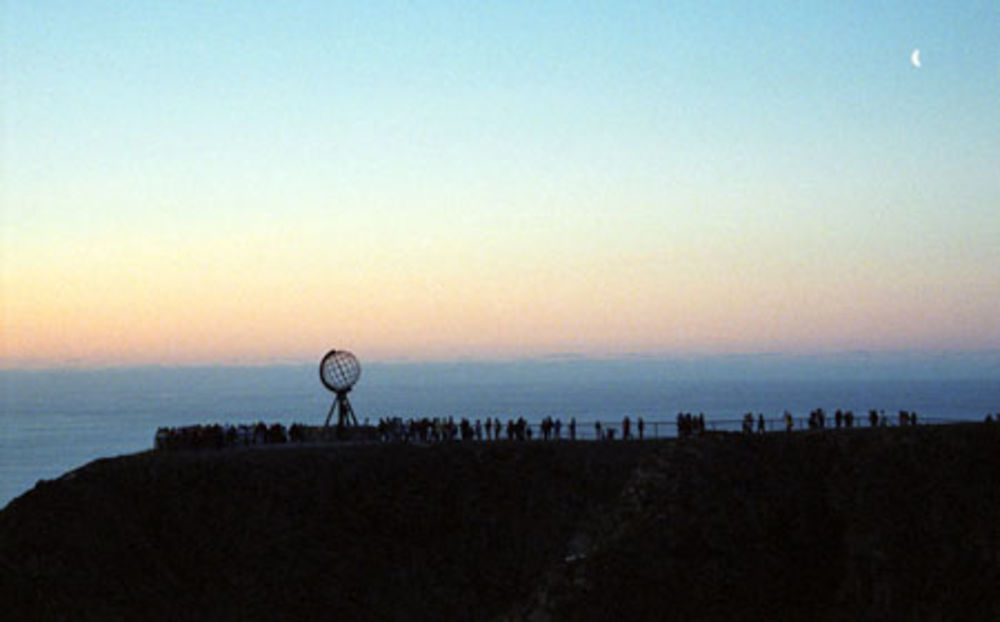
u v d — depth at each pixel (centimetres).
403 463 7338
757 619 6069
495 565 6825
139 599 6500
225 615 6506
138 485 7044
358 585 6725
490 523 7019
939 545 6281
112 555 6669
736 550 6397
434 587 6731
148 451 7931
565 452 7419
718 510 6606
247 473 7169
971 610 5953
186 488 7056
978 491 6525
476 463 7350
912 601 6041
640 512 6688
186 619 6450
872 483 6662
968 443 6831
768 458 6944
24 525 6706
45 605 6375
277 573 6719
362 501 7112
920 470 6706
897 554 6259
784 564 6344
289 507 7031
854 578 6212
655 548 6412
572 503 7056
